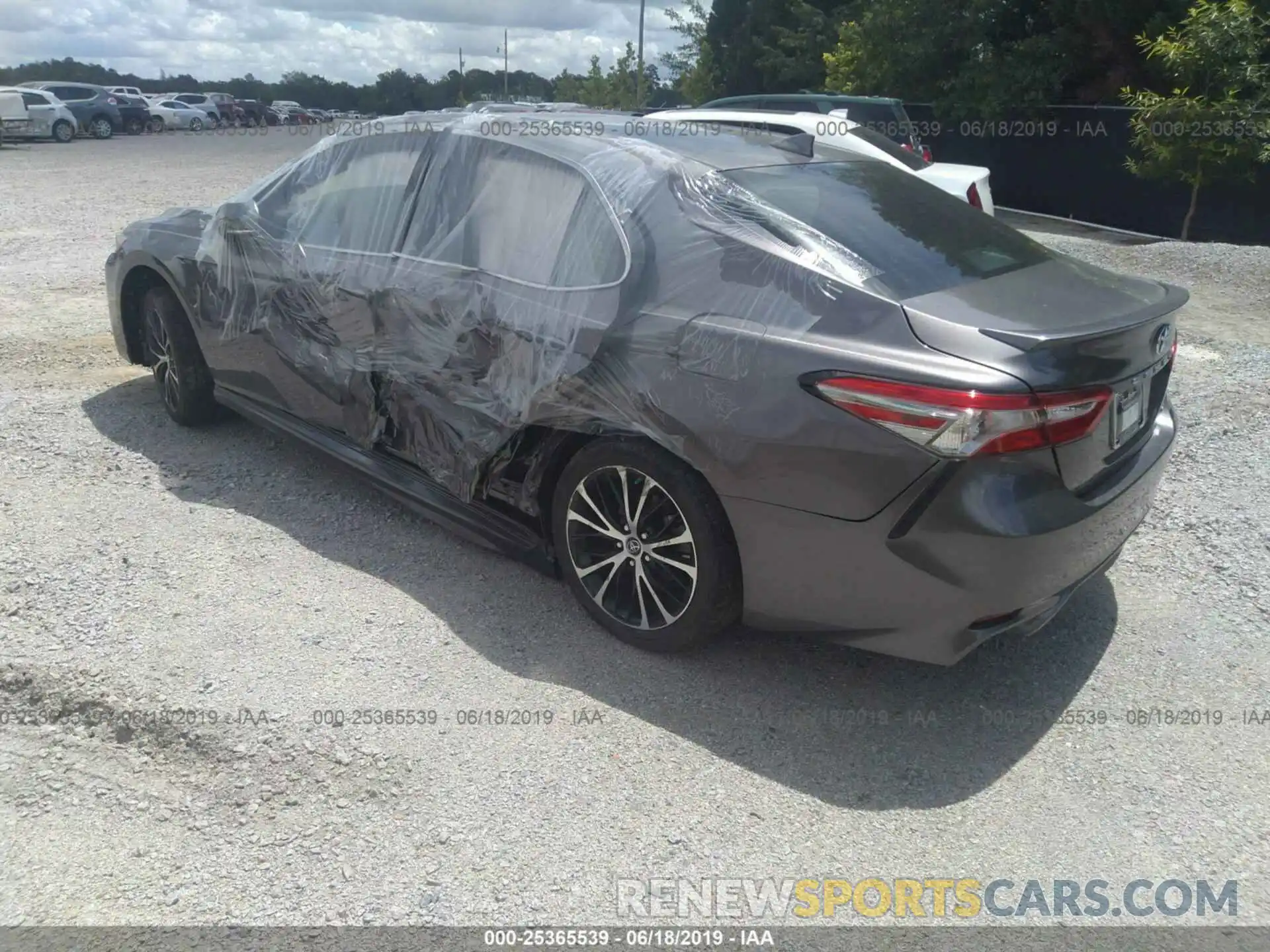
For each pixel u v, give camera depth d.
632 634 3.38
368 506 4.38
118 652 3.25
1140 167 12.97
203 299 4.70
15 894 2.39
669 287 3.13
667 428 3.03
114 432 5.11
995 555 2.67
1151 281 3.59
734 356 2.92
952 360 2.67
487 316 3.52
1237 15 11.72
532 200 3.56
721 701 3.15
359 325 3.99
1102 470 2.97
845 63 19.38
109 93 35.81
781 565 2.96
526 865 2.50
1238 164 12.30
